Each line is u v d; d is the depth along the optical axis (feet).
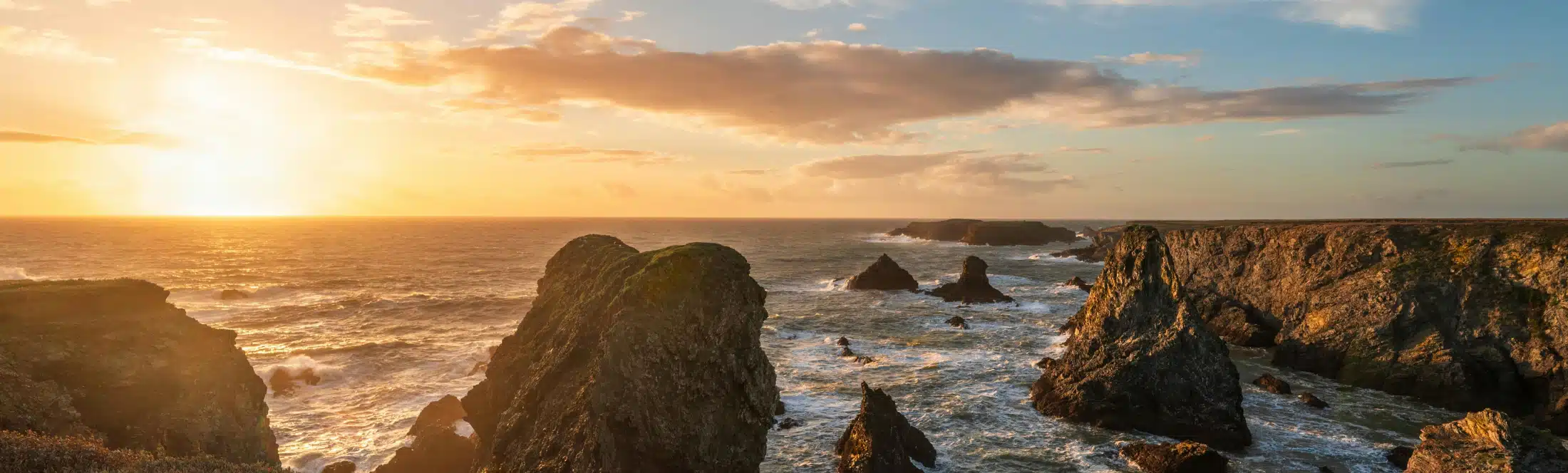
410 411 144.77
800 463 118.93
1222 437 125.18
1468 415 95.55
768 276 431.02
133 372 82.23
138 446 77.46
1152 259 143.95
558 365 81.71
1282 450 124.16
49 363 76.95
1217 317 234.58
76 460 58.70
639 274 81.97
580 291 100.94
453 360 188.14
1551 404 140.15
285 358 185.47
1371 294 175.52
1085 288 340.18
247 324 248.73
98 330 82.94
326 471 112.88
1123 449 123.03
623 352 73.15
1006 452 123.85
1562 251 150.51
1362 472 115.14
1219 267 244.22
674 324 77.71
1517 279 156.56
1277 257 217.15
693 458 74.54
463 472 105.60
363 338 220.02
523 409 82.64
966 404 149.89
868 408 118.93
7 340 76.13
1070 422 139.23
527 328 106.93
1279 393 158.61
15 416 70.69
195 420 84.64
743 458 80.69
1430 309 165.68
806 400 152.56
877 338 222.89
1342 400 155.22
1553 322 147.23
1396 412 146.72
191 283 374.63
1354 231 193.88
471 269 478.18
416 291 347.77
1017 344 211.61
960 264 524.11
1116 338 142.92
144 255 565.12
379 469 107.55
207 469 63.57
